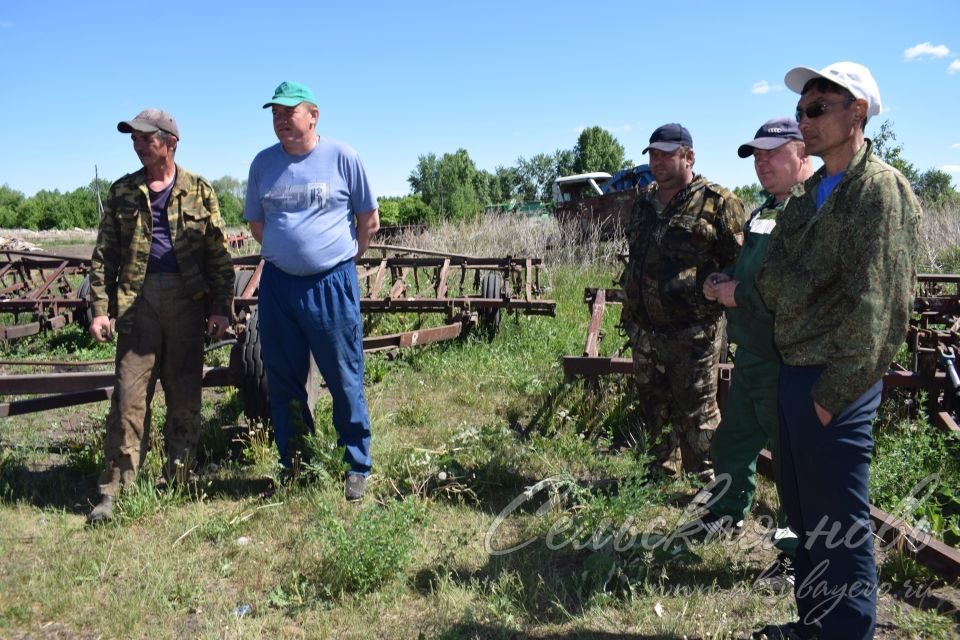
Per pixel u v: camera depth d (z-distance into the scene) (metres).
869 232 2.16
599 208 15.71
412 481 4.16
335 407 4.21
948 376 4.63
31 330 7.82
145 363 3.95
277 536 3.70
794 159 3.12
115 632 2.88
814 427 2.34
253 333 4.73
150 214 3.88
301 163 3.94
